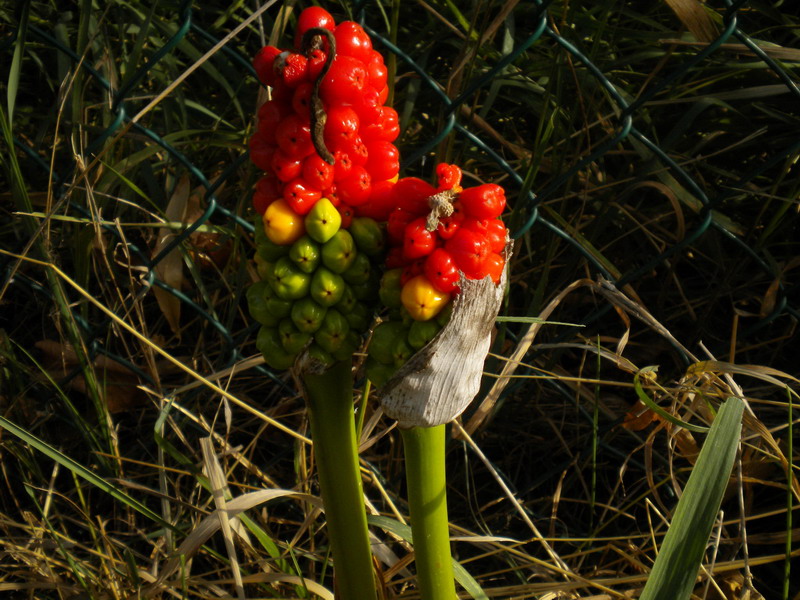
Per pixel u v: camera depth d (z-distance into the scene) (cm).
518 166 76
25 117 81
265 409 76
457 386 42
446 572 45
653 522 70
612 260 84
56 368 74
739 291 80
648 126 81
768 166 62
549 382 70
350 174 41
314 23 41
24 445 68
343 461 45
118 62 76
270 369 77
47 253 61
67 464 55
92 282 76
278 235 42
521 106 80
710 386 61
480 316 41
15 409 70
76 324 64
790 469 55
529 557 58
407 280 42
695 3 62
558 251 80
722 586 60
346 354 43
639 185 70
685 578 47
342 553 46
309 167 41
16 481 70
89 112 79
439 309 41
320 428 45
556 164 77
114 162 69
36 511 68
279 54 41
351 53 41
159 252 63
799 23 80
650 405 54
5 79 82
